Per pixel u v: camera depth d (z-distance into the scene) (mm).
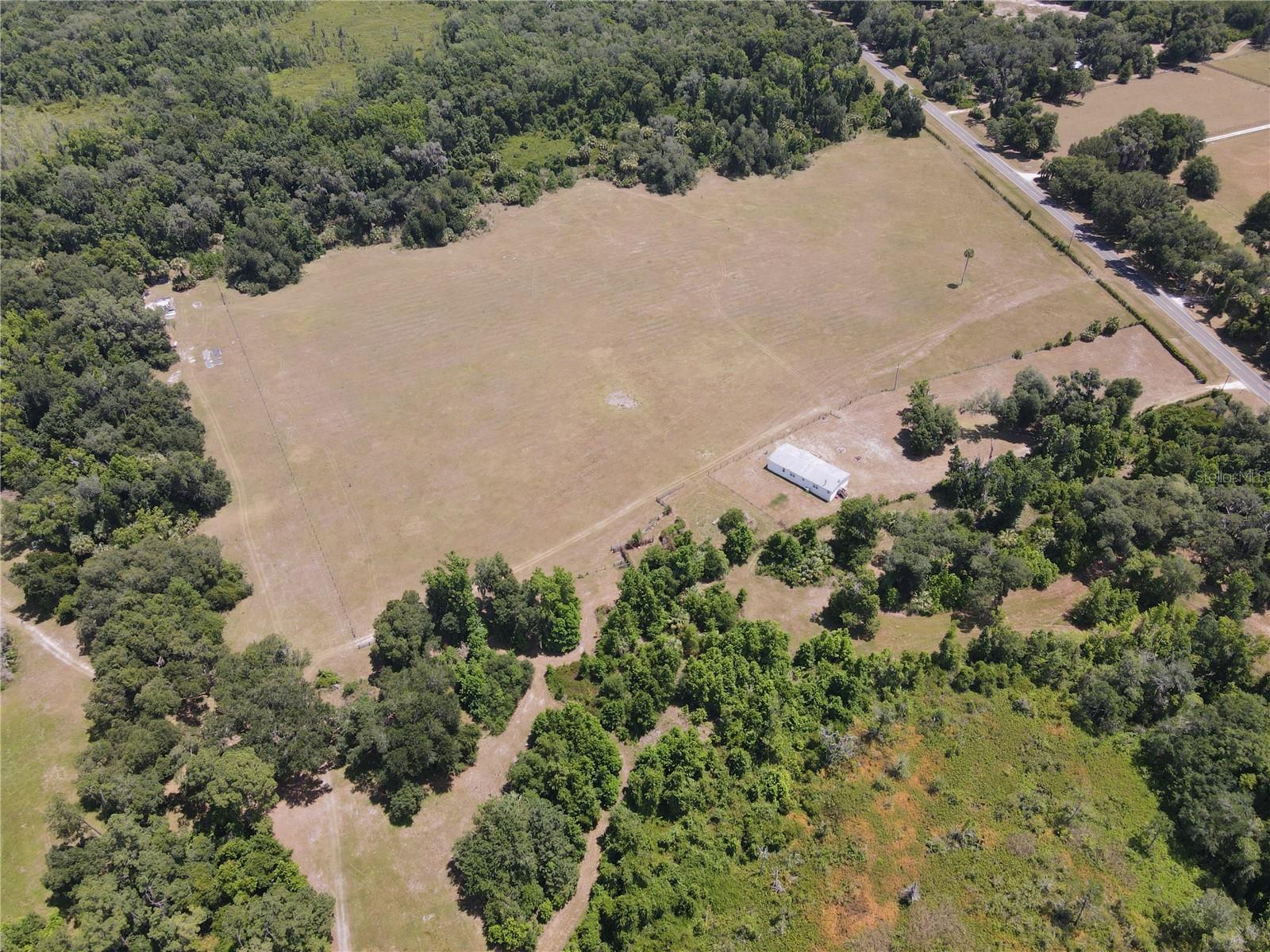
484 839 86312
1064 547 121250
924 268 197125
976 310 182125
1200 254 181750
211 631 114812
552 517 136375
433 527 135625
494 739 103562
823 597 120062
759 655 107750
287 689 98438
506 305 190750
